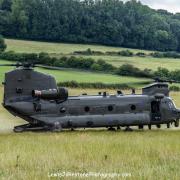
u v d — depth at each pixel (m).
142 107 68.31
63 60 197.00
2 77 183.12
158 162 34.81
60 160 34.91
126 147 42.31
